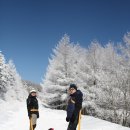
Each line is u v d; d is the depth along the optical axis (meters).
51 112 29.39
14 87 77.31
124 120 33.09
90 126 17.11
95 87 41.72
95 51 45.78
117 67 36.44
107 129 15.62
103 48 45.28
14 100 64.56
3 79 59.25
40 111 30.53
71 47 49.62
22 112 29.83
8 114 25.44
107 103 34.56
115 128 15.68
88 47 46.56
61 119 23.08
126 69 34.53
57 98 49.78
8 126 18.80
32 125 13.55
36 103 13.73
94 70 45.47
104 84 35.34
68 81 47.78
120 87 34.19
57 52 49.66
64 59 49.12
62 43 49.28
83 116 22.02
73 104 8.19
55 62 49.62
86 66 46.34
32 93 13.74
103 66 42.56
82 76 45.50
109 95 34.47
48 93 49.62
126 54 35.44
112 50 40.84
